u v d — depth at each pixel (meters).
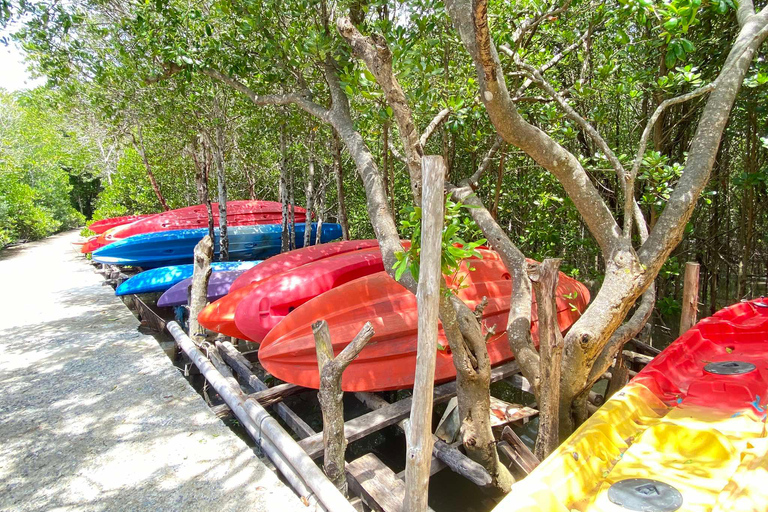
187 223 11.40
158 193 13.69
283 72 5.62
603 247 3.07
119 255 9.98
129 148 15.83
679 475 2.32
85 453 3.68
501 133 2.89
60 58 6.33
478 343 3.16
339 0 4.59
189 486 3.25
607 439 2.57
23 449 3.74
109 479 3.35
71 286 10.16
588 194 3.04
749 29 3.28
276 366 4.42
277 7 5.02
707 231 8.47
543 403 2.86
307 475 3.06
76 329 6.90
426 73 4.46
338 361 3.12
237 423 5.05
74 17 5.66
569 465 2.31
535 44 5.99
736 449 2.38
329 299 4.62
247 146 10.45
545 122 5.63
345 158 10.68
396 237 3.45
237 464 3.50
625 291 2.86
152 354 5.79
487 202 7.98
